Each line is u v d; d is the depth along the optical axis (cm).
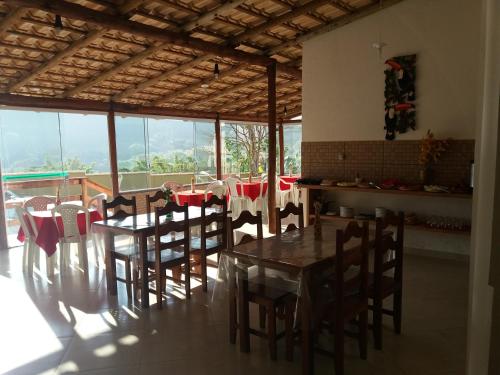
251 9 448
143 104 716
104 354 264
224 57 523
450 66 442
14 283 404
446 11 439
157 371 244
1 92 536
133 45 473
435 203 473
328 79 532
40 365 253
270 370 242
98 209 490
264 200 764
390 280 278
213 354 262
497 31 36
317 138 552
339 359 225
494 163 36
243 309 258
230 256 257
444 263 447
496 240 36
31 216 425
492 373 38
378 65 490
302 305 223
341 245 217
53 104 591
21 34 407
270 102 583
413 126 470
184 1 407
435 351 259
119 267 456
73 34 422
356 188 489
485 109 38
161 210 334
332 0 452
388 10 476
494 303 37
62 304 349
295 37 545
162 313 328
